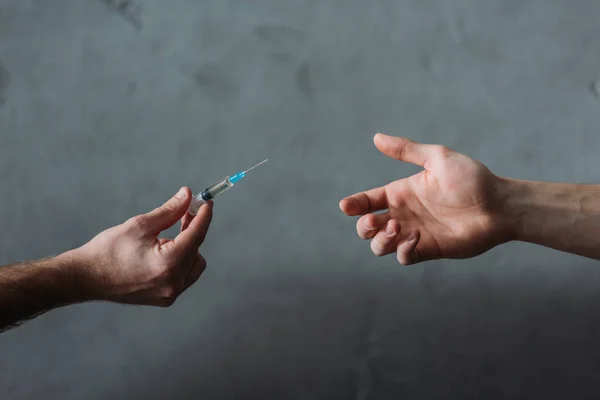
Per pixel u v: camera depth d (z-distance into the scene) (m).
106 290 1.08
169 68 1.32
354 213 1.11
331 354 1.27
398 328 1.27
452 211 1.09
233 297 1.27
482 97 1.33
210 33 1.33
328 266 1.28
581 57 1.35
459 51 1.34
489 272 1.28
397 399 1.26
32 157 1.30
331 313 1.27
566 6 1.36
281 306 1.28
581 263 1.28
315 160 1.31
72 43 1.32
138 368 1.26
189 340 1.26
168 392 1.25
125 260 1.06
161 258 1.06
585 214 1.09
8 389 1.25
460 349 1.27
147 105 1.31
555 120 1.33
